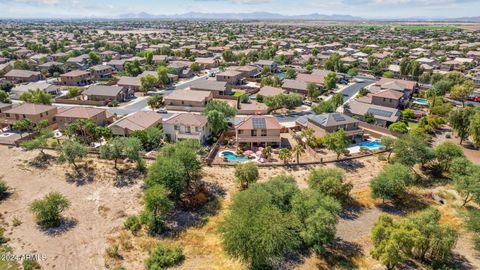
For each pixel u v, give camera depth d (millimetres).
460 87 113812
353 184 59688
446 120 93000
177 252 41344
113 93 110312
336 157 69188
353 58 191625
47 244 43875
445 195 56219
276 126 73438
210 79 145125
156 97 103688
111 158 63500
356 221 49594
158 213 49531
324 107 91875
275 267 39625
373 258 40375
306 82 126062
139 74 144250
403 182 52969
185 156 57281
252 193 44969
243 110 99938
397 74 156750
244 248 37250
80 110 83312
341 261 40844
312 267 39844
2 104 91062
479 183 50688
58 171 62438
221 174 62469
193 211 51719
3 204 52469
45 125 80000
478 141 72750
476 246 41625
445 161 64125
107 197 55000
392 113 90938
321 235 40750
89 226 47750
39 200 50188
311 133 76250
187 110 101562
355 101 100688
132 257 41500
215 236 45531
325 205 43844
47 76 151250
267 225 38062
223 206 52812
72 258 41406
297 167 65188
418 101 115438
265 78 133500
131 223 47406
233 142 76812
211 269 39219
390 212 51906
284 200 47156
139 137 70312
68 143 62812
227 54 190625
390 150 71625
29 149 68250
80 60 171500
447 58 190250
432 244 39875
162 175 52000
